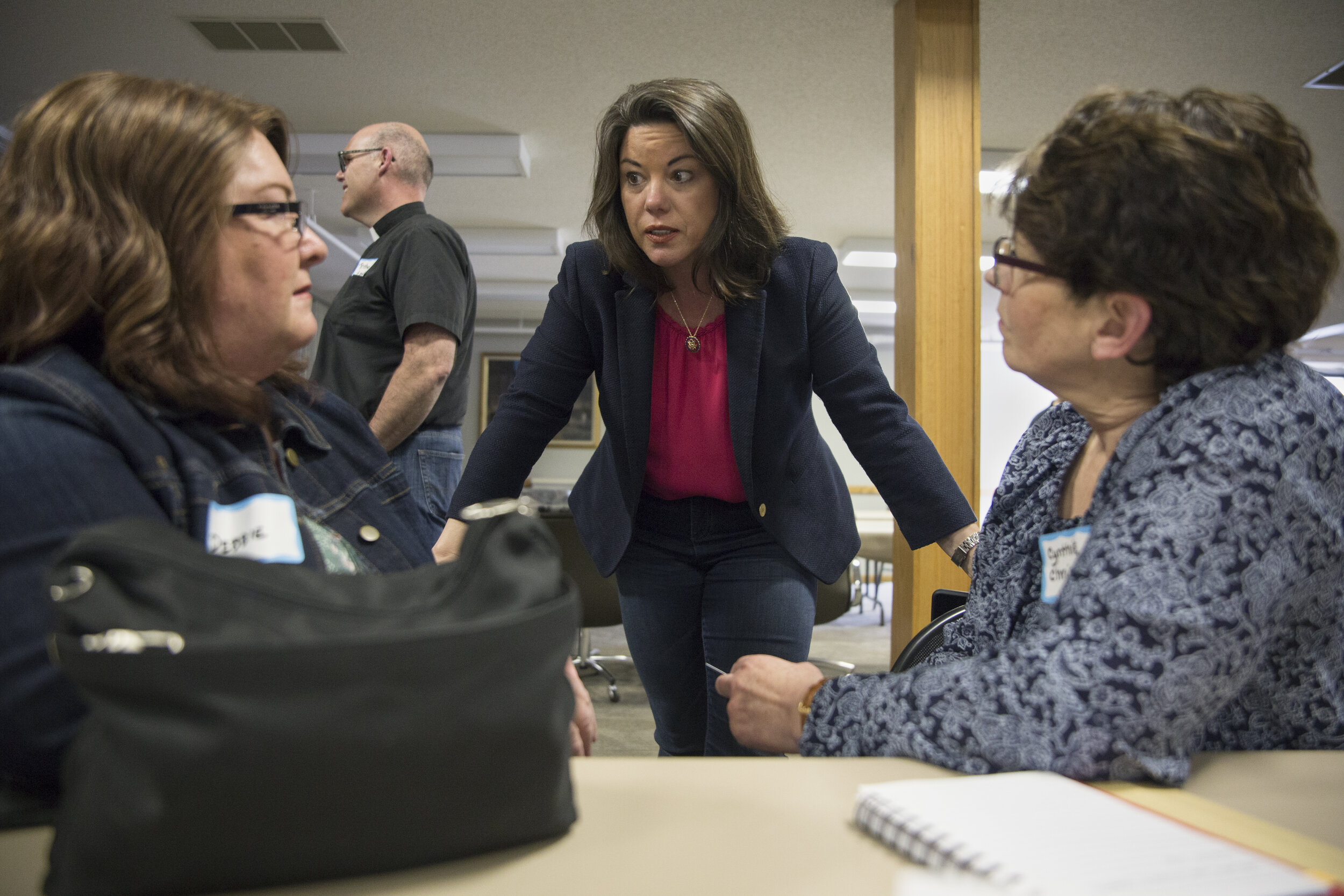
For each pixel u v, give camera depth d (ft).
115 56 15.92
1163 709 2.25
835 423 5.30
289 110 18.40
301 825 1.58
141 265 2.52
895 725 2.48
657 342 5.22
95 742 1.57
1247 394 2.53
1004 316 2.89
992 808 1.91
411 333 7.64
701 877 1.75
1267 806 2.19
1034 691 2.31
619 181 4.95
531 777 1.80
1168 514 2.39
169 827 1.50
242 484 2.73
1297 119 18.19
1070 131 2.68
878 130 18.88
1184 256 2.50
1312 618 2.62
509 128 19.29
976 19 12.84
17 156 2.56
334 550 3.14
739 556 5.32
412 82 17.10
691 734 5.66
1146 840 1.74
